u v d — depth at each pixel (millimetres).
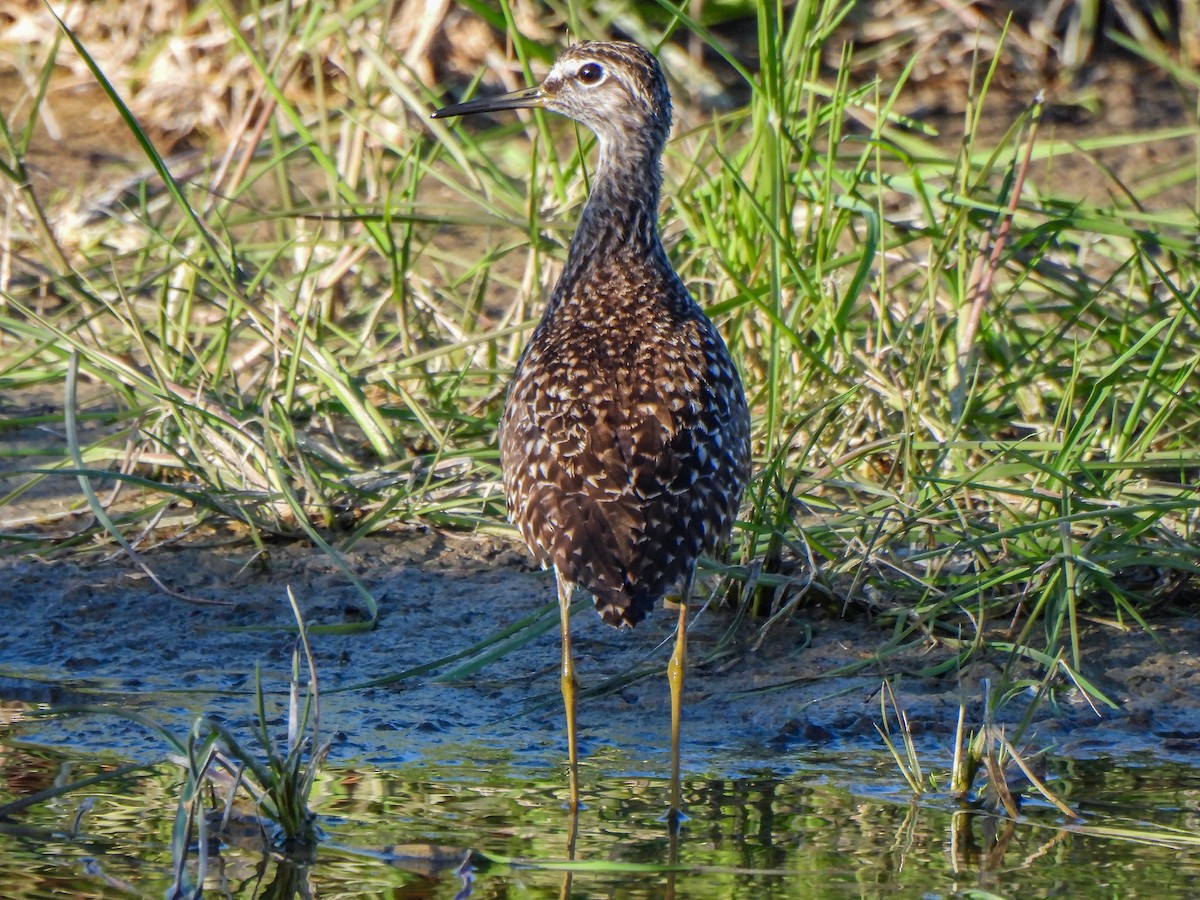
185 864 7453
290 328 12656
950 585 10625
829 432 12109
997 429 12258
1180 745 9180
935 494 11016
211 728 7715
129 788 8516
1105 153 18703
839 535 10969
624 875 7570
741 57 19812
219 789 8438
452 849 7793
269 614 10727
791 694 9750
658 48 11648
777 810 8344
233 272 12734
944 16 20188
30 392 13914
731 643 10328
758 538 10852
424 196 16438
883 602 10578
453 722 9438
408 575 11266
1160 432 12109
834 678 9906
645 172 10148
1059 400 12836
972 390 11641
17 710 9430
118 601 10836
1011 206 11984
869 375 11703
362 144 15422
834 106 12148
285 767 7883
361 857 7746
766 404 12391
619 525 8156
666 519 8234
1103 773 8844
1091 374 12758
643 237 9961
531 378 8859
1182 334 12828
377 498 11773
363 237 13766
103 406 13727
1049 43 20344
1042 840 7973
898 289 14414
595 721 9508
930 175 13758
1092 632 10422
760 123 12445
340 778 8656
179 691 9695
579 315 9516
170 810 8281
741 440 9008
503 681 10000
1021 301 14547
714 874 7586
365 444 12930
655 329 9180
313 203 15281
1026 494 10242
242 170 14906
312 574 11234
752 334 12734
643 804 8406
